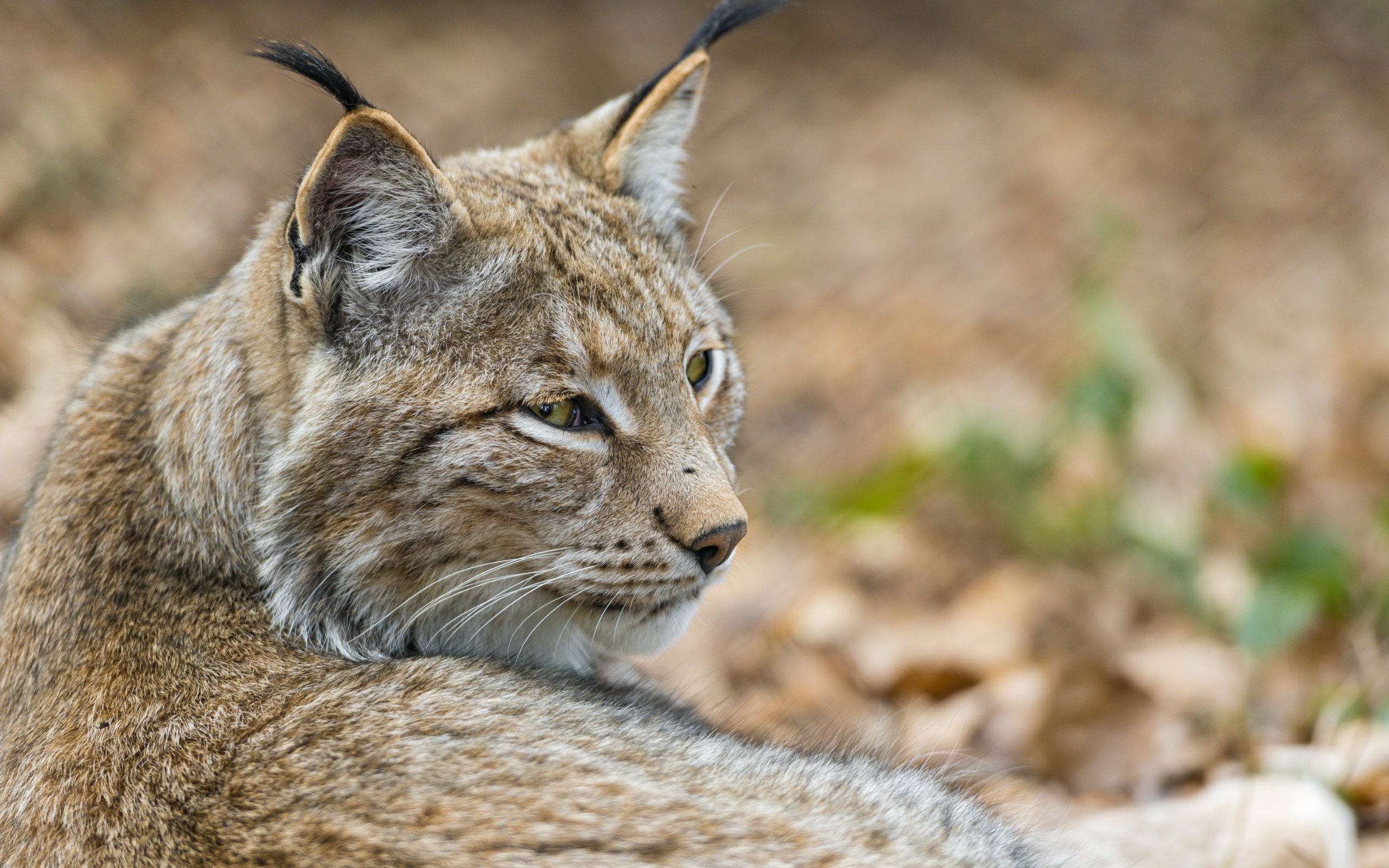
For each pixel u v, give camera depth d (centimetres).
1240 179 2094
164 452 645
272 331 633
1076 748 960
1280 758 884
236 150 1625
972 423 1327
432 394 625
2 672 628
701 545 661
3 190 1414
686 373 700
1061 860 681
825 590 1230
